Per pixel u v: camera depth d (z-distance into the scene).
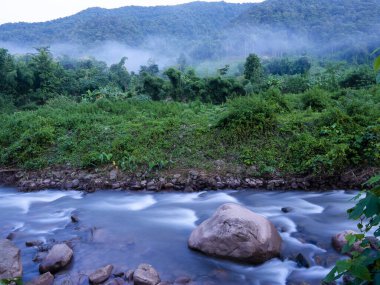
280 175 9.81
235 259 5.32
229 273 5.10
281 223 7.04
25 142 12.36
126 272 5.09
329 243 5.96
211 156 10.86
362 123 10.78
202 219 7.57
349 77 28.89
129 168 10.55
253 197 8.93
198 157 10.89
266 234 5.54
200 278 4.98
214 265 5.33
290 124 11.59
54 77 32.41
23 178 11.00
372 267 1.99
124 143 11.55
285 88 29.53
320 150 10.02
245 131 11.43
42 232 6.95
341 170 9.56
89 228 7.05
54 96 30.22
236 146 11.10
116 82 42.56
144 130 12.55
